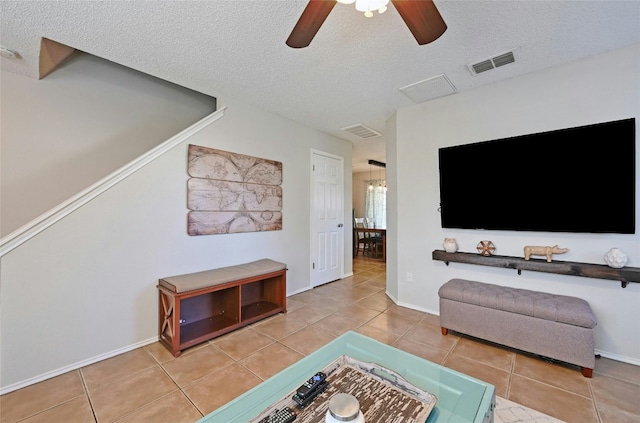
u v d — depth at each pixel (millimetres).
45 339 1903
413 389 1226
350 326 2709
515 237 2527
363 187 8750
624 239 2072
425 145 3066
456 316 2408
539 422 1478
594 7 1640
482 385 1283
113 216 2219
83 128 2580
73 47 2045
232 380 1866
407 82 2602
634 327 2023
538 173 2371
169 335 2301
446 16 1716
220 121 2916
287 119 3648
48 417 1533
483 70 2389
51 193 2402
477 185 2691
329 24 1793
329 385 1254
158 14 1693
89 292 2096
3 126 2205
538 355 2115
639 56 2000
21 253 1829
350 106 3211
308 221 3979
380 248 7293
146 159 2400
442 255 2816
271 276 2926
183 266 2627
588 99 2184
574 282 2236
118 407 1613
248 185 3158
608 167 2082
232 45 2033
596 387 1761
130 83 2883
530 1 1594
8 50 1983
